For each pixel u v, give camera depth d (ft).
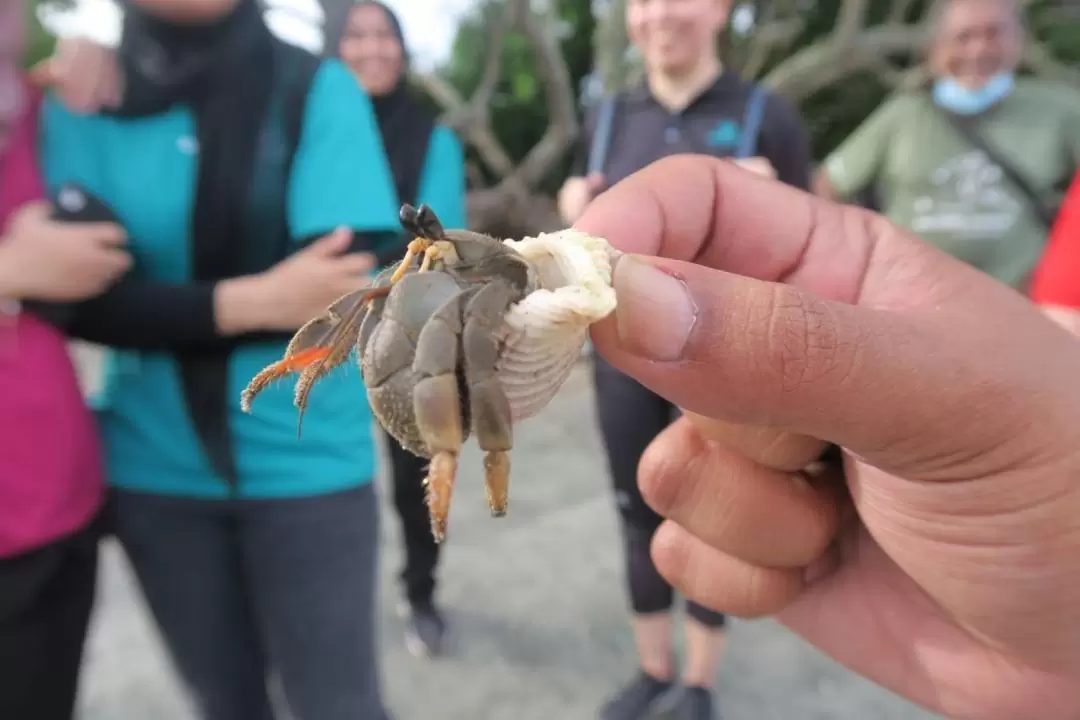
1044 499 1.85
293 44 3.31
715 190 2.50
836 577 2.70
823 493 2.54
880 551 2.63
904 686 2.61
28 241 2.80
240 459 3.17
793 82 14.55
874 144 5.68
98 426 3.34
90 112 3.09
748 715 4.67
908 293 2.14
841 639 2.71
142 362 3.20
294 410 3.20
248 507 3.22
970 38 5.13
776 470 2.51
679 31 4.50
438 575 6.09
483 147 14.65
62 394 2.96
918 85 5.78
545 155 14.37
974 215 5.23
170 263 3.16
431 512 1.43
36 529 2.87
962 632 2.45
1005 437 1.78
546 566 6.22
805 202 2.50
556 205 15.29
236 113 3.06
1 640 2.91
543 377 1.81
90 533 3.20
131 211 3.09
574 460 8.28
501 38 14.17
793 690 4.87
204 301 2.97
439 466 1.45
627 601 5.76
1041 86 5.24
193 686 3.53
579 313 1.67
